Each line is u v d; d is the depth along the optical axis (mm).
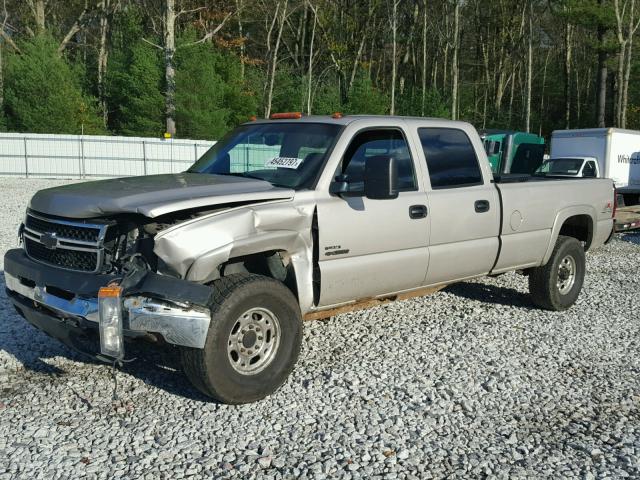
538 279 6762
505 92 68250
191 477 3502
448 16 51750
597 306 7344
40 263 4434
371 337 5926
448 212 5516
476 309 6973
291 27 51656
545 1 47094
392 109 41875
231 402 4289
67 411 4285
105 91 46844
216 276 4332
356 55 52750
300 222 4551
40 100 40406
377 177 4551
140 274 3955
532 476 3580
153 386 4695
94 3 47969
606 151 19234
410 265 5285
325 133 5016
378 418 4262
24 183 26453
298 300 4656
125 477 3482
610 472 3633
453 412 4398
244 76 48500
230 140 5633
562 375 5125
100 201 4059
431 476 3561
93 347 4176
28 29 46594
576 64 61312
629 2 40594
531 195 6297
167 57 33562
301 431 4051
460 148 5836
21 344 5543
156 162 31438
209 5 46281
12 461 3627
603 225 7348
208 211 4188
